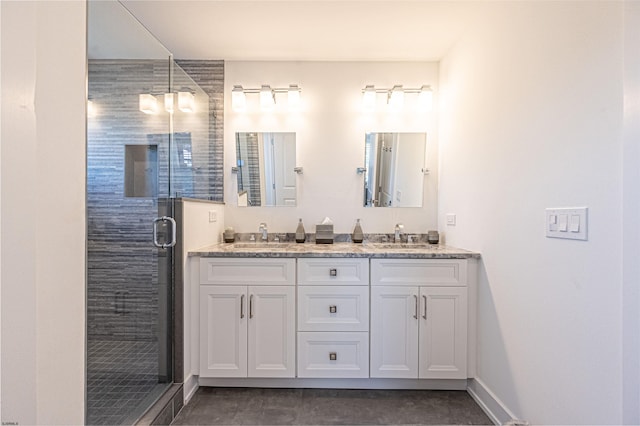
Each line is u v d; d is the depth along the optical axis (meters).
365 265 1.98
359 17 2.06
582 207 1.13
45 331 0.80
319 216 2.68
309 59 2.64
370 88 2.57
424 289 1.97
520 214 1.52
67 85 0.89
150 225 1.75
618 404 0.99
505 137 1.65
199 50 2.50
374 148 2.68
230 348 1.96
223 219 2.66
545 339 1.33
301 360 1.97
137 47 1.70
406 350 1.97
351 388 2.02
